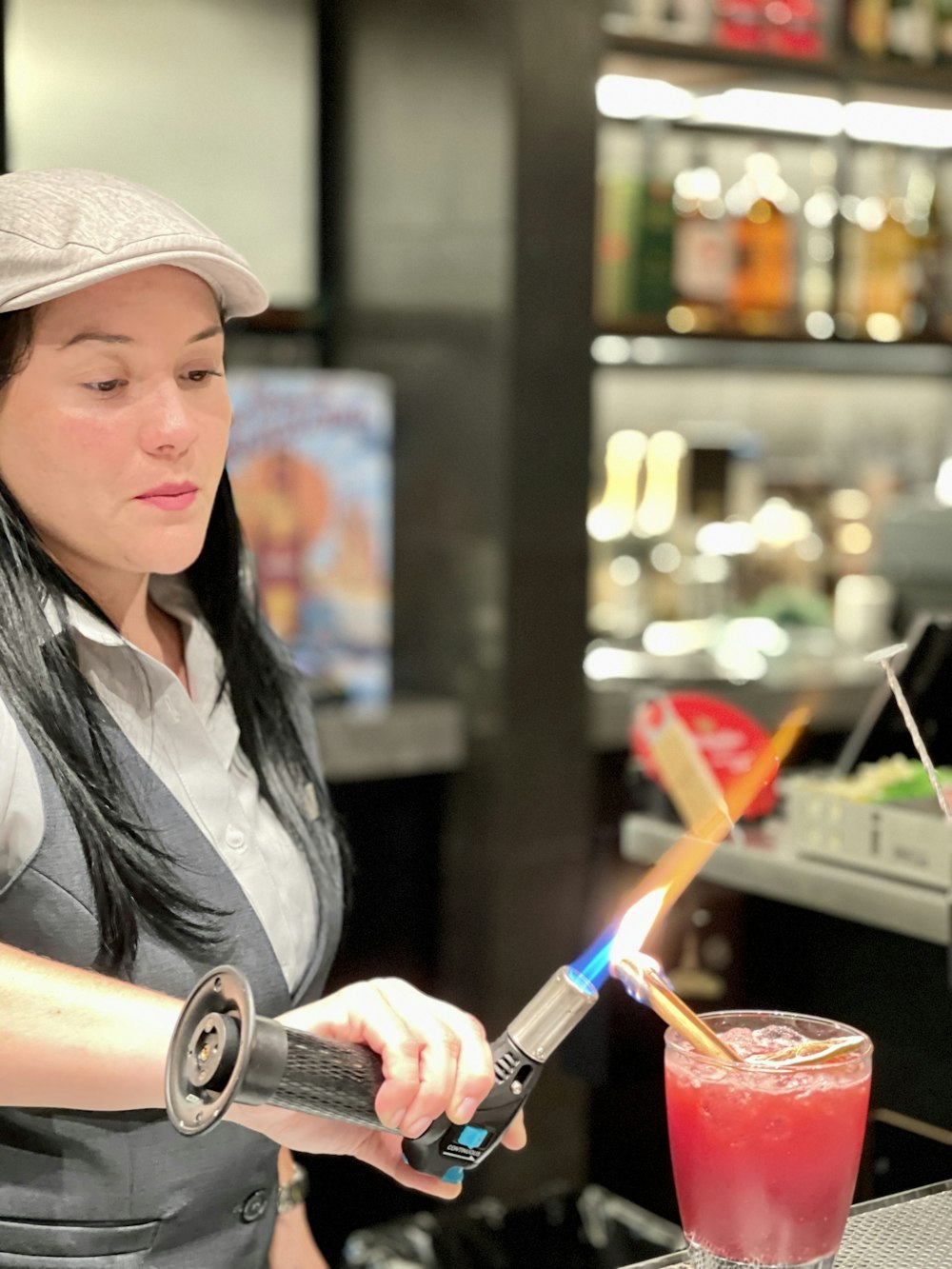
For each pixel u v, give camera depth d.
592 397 3.21
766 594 3.97
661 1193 1.86
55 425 1.08
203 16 3.33
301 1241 1.41
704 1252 0.91
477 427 3.17
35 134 3.18
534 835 3.21
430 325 3.26
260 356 3.48
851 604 4.02
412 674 3.35
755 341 3.60
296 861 1.27
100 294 1.07
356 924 3.16
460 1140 0.88
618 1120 1.93
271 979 1.20
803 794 1.77
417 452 3.31
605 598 3.81
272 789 1.30
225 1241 1.21
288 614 3.18
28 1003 0.93
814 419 4.35
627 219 3.48
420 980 3.26
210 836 1.18
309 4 3.43
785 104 3.77
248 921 1.18
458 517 3.22
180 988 1.14
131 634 1.25
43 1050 0.92
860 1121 0.89
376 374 3.41
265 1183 1.25
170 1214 1.16
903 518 3.42
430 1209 3.01
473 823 3.21
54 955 1.09
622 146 3.90
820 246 3.89
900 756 1.85
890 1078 1.58
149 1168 1.15
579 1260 1.97
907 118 3.90
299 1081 0.79
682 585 3.86
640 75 3.49
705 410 4.20
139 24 3.26
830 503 4.11
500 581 3.15
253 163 3.42
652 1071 1.83
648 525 3.89
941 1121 1.50
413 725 3.14
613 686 3.32
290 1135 0.95
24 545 1.11
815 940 1.72
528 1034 0.89
